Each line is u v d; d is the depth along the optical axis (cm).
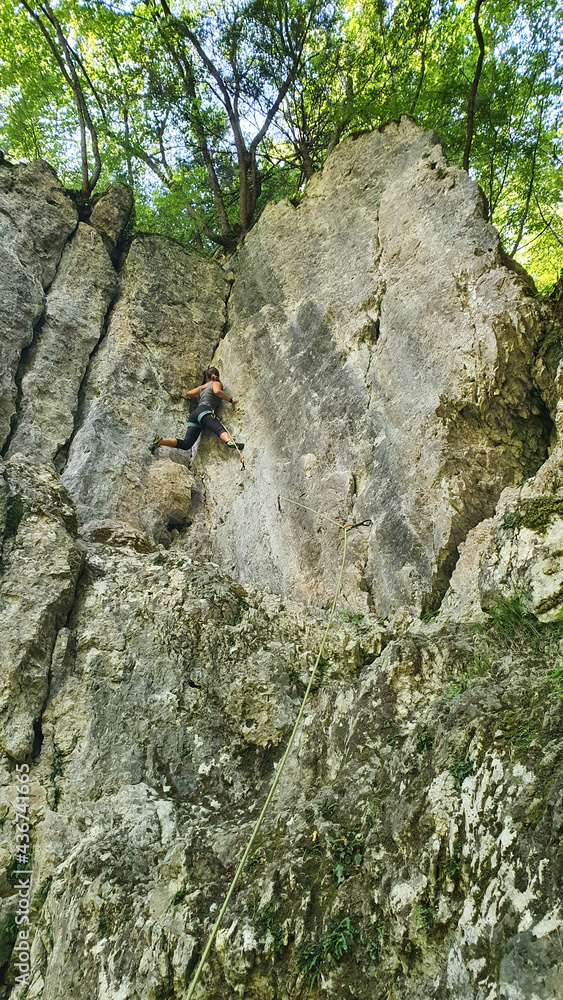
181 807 489
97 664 564
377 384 746
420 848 343
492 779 340
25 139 1284
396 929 325
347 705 488
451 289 711
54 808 500
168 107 1227
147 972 357
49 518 613
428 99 1121
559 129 1137
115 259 992
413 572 605
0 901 457
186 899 382
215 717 540
